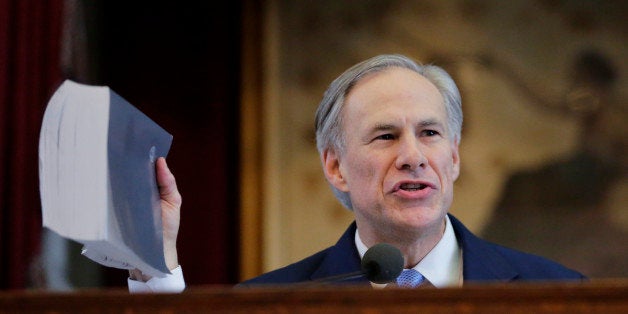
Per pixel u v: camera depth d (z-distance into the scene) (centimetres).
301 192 884
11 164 620
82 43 816
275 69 898
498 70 887
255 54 900
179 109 889
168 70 894
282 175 887
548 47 888
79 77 737
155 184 338
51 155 277
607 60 884
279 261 875
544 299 240
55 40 659
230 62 900
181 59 895
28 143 628
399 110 375
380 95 380
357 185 379
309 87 898
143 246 308
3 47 625
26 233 623
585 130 875
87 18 864
